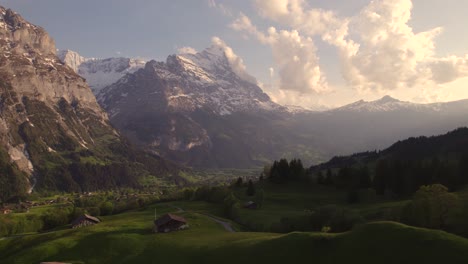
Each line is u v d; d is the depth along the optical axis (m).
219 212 167.50
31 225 187.38
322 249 68.19
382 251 61.44
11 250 112.69
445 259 55.22
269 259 71.12
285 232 106.75
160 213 174.38
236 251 79.06
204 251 84.88
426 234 61.12
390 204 144.00
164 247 94.25
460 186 165.62
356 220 97.81
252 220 131.75
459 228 88.75
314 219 105.06
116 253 95.38
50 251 100.31
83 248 100.50
